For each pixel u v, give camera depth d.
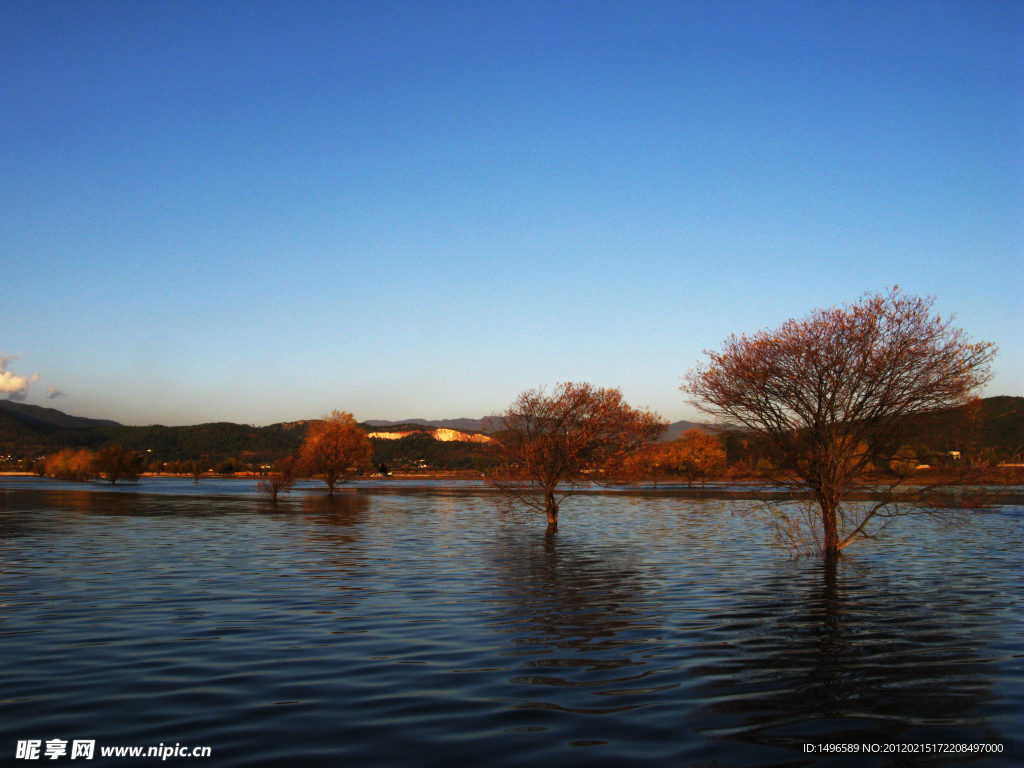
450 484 112.81
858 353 21.66
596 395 33.12
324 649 10.62
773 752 6.71
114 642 11.01
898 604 14.66
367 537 29.59
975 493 24.34
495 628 12.16
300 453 76.31
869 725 7.46
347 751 6.66
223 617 13.02
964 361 20.55
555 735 7.12
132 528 33.16
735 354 23.42
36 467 173.75
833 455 22.22
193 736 7.03
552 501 31.83
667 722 7.51
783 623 12.66
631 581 17.81
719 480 104.69
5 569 19.55
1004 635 11.74
